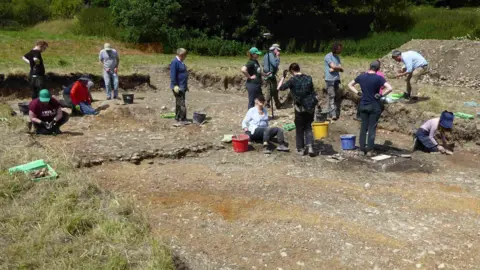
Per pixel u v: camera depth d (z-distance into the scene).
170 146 8.30
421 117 9.73
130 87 14.70
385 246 5.15
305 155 8.30
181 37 23.03
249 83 9.95
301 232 5.41
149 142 8.58
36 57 10.78
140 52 21.34
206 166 7.64
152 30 22.28
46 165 6.05
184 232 5.38
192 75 15.89
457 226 5.67
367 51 22.73
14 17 28.86
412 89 11.59
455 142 9.07
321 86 11.79
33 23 29.23
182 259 4.78
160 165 7.68
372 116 8.10
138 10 21.83
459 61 13.64
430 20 26.50
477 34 23.80
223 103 12.45
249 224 5.60
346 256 4.96
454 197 6.52
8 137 7.62
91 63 16.28
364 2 27.72
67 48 19.42
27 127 8.77
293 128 9.79
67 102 10.91
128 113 10.96
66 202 4.98
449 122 8.34
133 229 4.65
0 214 4.75
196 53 22.64
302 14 26.78
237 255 4.95
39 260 4.05
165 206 6.03
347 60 19.09
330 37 26.53
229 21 24.89
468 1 33.91
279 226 5.55
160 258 4.16
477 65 13.22
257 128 8.59
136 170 7.35
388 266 4.80
